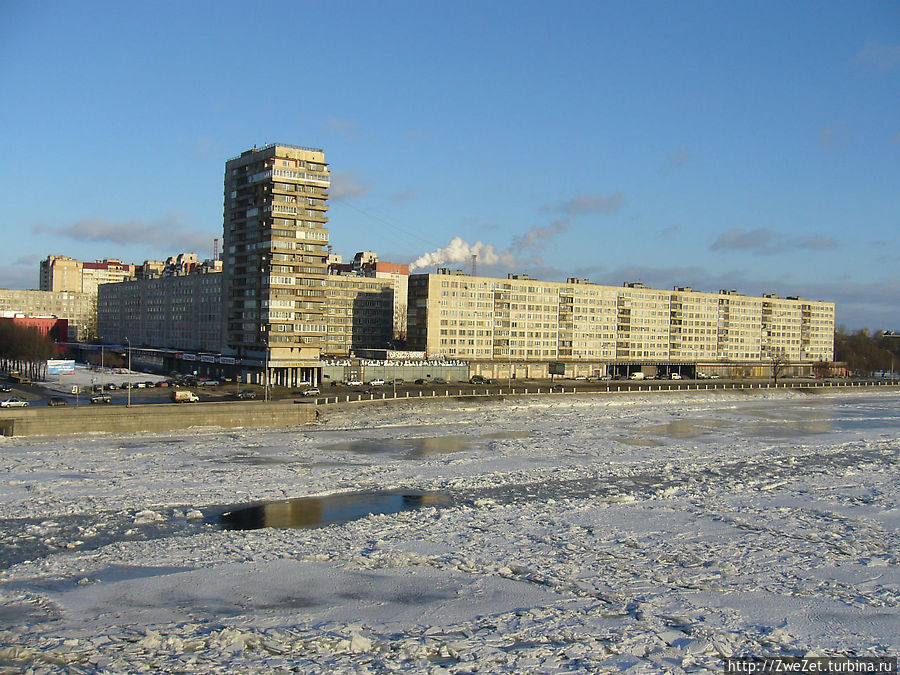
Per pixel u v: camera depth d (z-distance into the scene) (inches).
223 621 2154.3
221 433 5580.7
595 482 4202.8
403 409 6865.2
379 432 5831.7
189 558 2728.8
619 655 1998.0
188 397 6358.3
